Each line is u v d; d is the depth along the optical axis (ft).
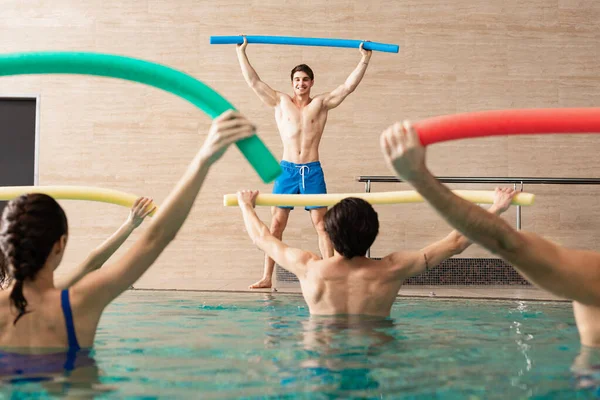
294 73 18.93
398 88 24.63
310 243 24.11
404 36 24.71
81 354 5.41
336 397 4.62
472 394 4.67
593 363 5.43
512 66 24.75
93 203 24.38
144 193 24.45
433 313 10.53
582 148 24.61
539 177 23.12
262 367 5.66
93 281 5.38
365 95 24.59
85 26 24.56
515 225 24.59
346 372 5.45
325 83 24.63
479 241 4.25
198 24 24.63
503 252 4.31
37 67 4.76
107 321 9.25
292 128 18.70
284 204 9.78
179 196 4.86
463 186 24.53
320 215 18.88
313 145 18.74
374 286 8.58
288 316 9.72
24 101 24.57
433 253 8.61
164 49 24.61
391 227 24.38
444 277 22.21
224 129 4.22
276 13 24.64
